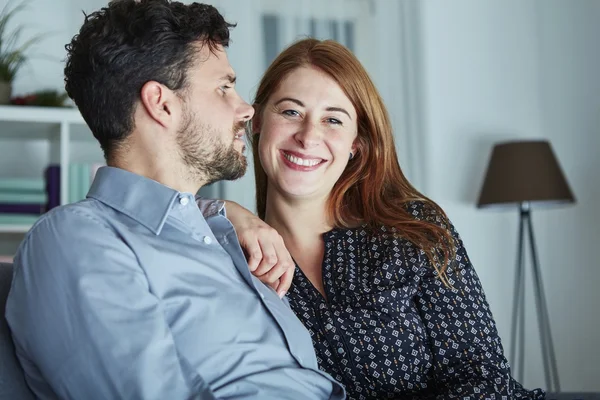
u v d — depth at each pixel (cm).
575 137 513
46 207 397
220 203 186
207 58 172
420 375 201
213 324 157
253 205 446
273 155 211
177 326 154
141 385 140
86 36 169
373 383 200
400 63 494
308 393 166
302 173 208
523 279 491
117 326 143
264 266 184
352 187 221
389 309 202
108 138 169
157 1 169
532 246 468
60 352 142
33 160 443
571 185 513
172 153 169
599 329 510
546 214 511
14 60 411
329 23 482
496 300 500
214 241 170
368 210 217
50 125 408
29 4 443
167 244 161
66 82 174
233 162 175
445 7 505
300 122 210
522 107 512
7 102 402
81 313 142
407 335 201
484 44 511
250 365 158
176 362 145
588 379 507
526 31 517
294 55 214
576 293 510
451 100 502
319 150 208
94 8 452
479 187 502
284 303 182
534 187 451
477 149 504
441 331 203
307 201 212
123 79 166
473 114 505
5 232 407
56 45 446
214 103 171
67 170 399
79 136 430
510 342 499
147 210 162
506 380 197
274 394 159
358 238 212
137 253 154
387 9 494
